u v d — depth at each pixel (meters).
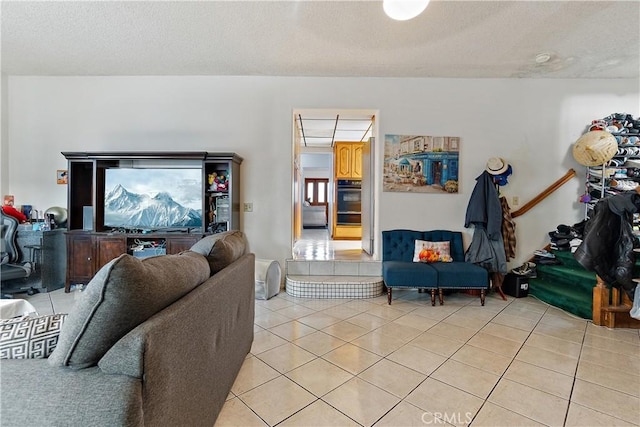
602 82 3.79
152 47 3.11
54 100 3.84
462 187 3.86
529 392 1.73
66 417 0.75
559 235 3.63
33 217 3.80
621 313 2.66
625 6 2.40
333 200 6.38
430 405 1.61
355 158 6.34
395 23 2.65
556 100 3.82
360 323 2.73
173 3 2.41
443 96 3.83
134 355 0.79
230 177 3.54
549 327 2.66
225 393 1.58
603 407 1.60
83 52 3.22
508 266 3.84
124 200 3.67
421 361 2.06
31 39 2.95
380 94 3.84
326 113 4.05
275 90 3.84
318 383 1.79
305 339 2.39
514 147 3.83
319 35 2.86
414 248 3.71
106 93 3.83
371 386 1.77
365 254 4.36
